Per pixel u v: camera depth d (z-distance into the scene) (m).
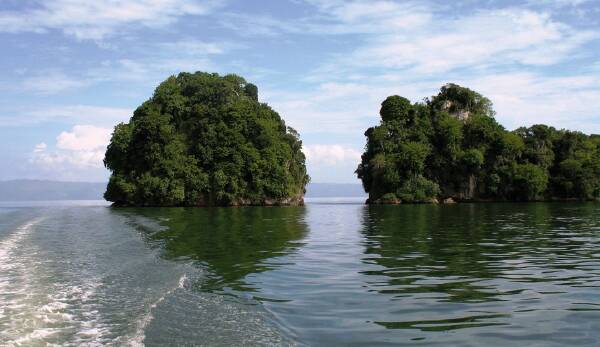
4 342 8.92
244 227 36.41
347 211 63.31
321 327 10.30
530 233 30.16
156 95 109.44
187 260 19.25
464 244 24.69
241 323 10.44
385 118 110.69
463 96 113.50
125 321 10.37
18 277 15.23
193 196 89.81
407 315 11.26
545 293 13.34
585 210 59.31
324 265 18.30
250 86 122.69
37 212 54.28
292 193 96.19
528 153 104.56
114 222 38.72
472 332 9.96
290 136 104.31
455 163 101.50
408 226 36.75
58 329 9.77
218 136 94.69
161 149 91.62
